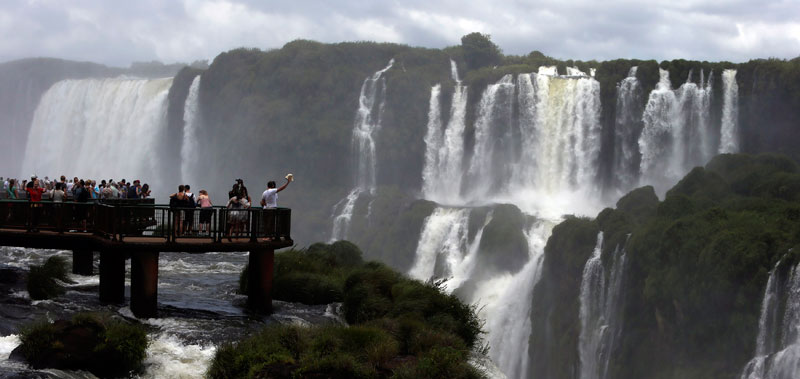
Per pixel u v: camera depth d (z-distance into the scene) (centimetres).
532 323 6347
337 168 10300
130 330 1712
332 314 2484
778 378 4206
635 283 5416
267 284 2347
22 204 2305
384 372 1708
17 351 1633
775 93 8131
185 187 2253
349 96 10619
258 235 2231
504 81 9469
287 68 10906
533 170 9106
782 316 4356
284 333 1847
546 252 6456
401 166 9925
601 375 5500
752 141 8238
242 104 10806
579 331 5791
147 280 2095
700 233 5053
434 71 10644
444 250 7906
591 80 8925
